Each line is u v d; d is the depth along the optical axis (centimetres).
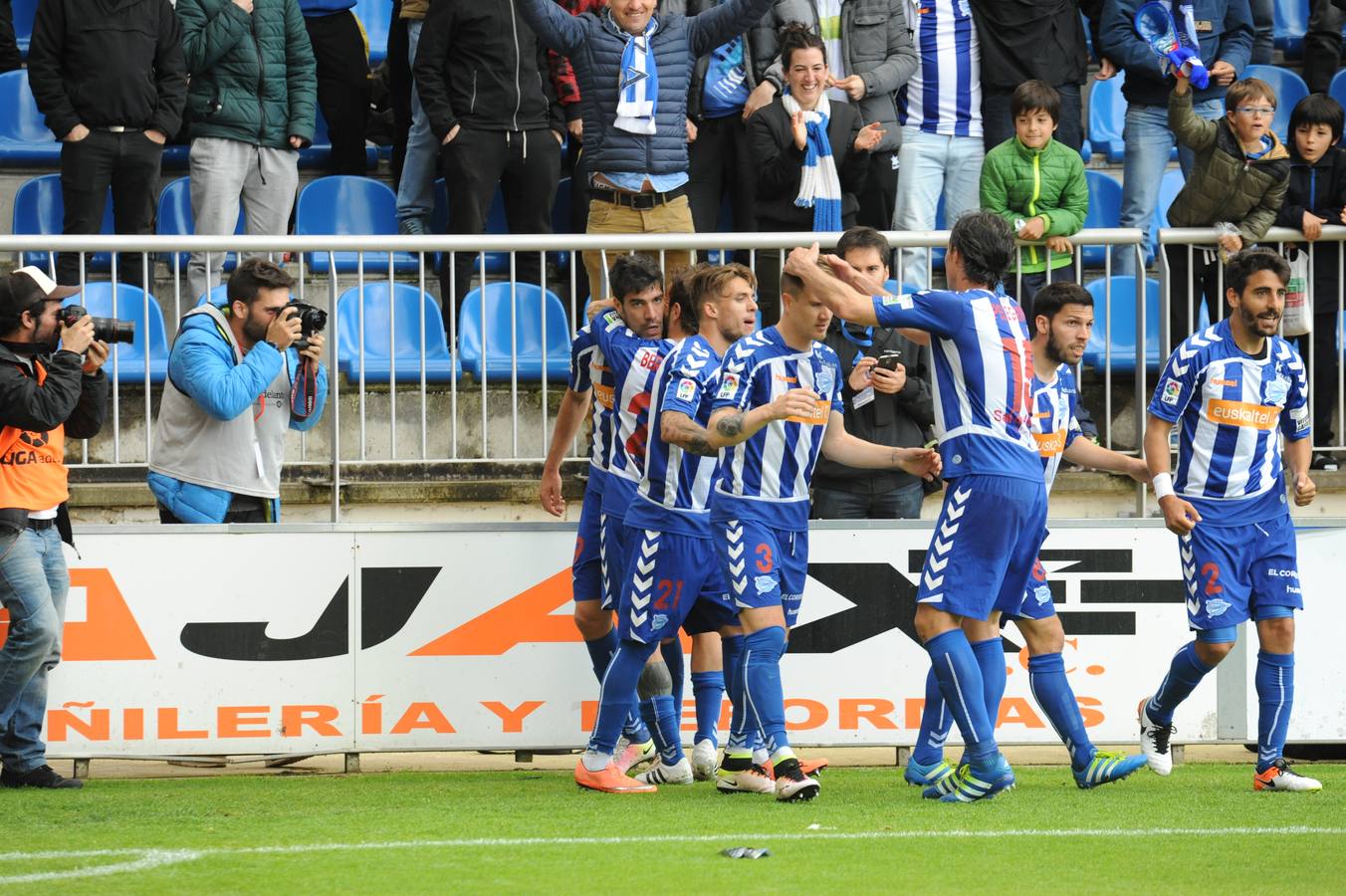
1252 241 2819
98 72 3092
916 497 2673
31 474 2138
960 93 3328
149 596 2436
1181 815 1892
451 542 2483
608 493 2225
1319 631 2550
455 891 1436
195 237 2578
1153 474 2194
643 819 1867
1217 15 3484
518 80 3162
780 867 1549
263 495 2500
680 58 3053
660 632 2081
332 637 2466
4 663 2139
